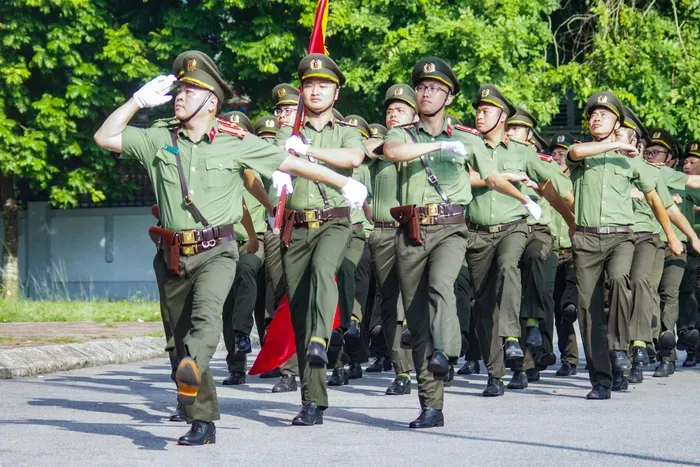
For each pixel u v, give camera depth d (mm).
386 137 12219
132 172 44281
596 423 12469
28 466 9547
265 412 13508
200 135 10648
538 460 9922
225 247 10586
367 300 19688
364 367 20906
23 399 14562
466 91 32812
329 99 12508
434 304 11688
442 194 12078
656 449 10570
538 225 17953
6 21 35250
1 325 26031
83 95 36031
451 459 9969
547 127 42000
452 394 15797
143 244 44812
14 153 36875
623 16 35188
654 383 17609
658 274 18953
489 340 15602
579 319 15422
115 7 38219
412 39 32781
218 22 36281
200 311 10305
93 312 29891
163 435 11430
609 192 15375
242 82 37375
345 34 33906
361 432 11688
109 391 15711
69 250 45281
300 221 12297
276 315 15891
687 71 34938
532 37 33969
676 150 21641
